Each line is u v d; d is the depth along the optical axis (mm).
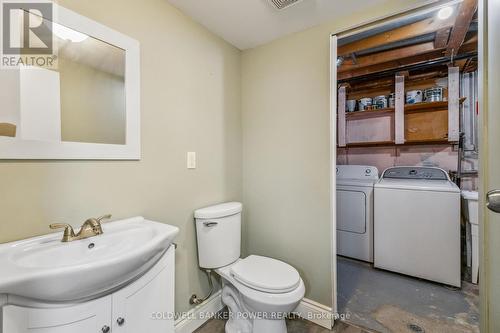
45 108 955
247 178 2043
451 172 2602
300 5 1442
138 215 1278
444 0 1281
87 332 785
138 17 1269
